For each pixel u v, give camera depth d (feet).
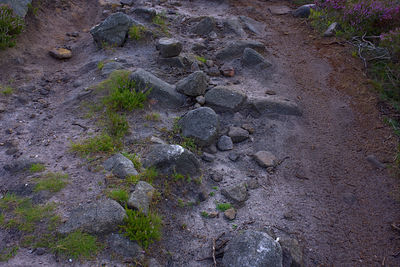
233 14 29.71
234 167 14.99
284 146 16.51
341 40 26.17
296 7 32.68
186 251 10.97
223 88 18.22
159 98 17.39
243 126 17.12
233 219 12.40
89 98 17.16
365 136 17.65
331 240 12.18
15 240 9.97
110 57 21.08
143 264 9.86
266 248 10.23
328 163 15.80
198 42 24.29
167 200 12.30
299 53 24.67
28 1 23.39
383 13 26.45
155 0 30.86
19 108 16.61
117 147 14.15
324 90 20.92
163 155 13.15
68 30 24.88
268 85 20.84
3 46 19.94
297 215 12.99
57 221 10.55
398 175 15.29
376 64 23.62
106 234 10.28
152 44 22.72
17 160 13.12
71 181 12.21
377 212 13.55
